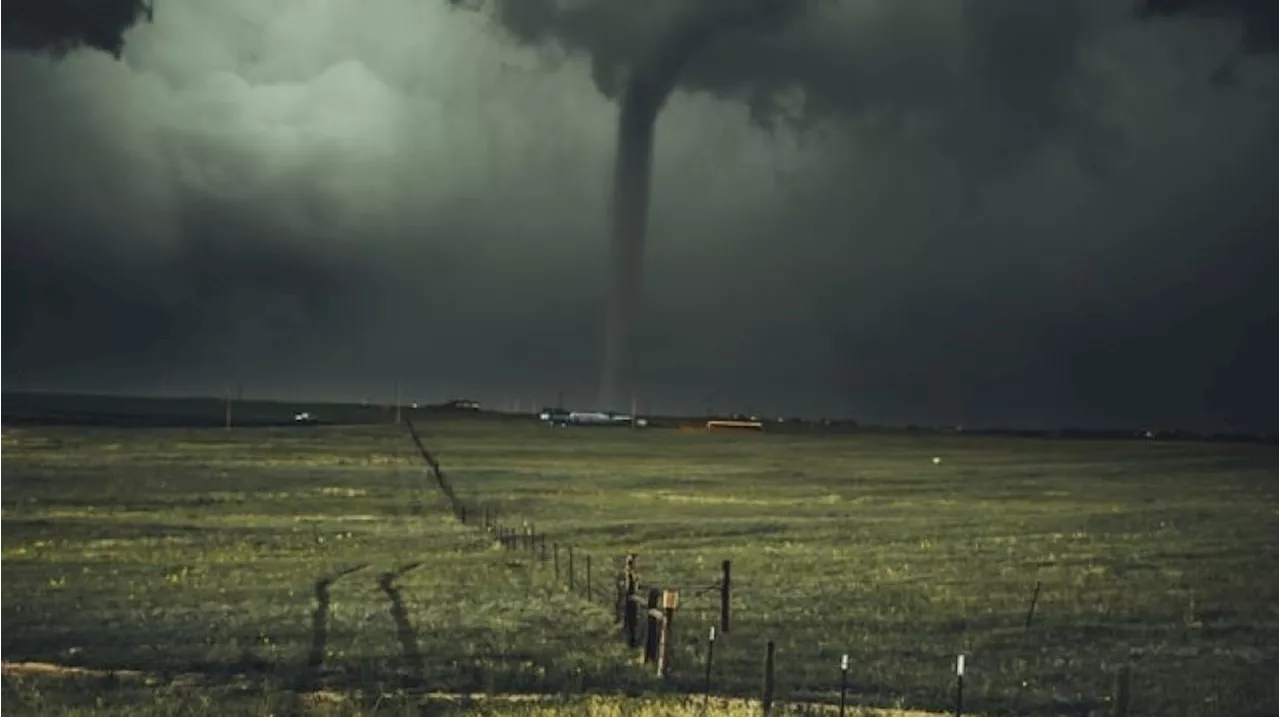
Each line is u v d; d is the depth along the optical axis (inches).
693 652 2544.3
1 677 2194.9
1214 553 4552.2
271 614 2979.8
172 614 2972.4
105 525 5403.5
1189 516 6161.4
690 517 6240.2
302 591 3408.0
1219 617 3154.5
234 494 7032.5
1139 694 2260.1
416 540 4990.2
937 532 5452.8
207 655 2436.0
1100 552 4589.1
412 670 2298.2
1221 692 2290.8
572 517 6190.9
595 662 2389.3
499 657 2432.3
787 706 2015.3
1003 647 2738.7
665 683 2229.3
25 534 5007.4
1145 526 5654.5
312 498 6884.8
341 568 4001.0
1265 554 4525.1
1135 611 3218.5
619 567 4126.5
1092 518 6102.4
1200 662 2596.0
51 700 1975.9
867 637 2810.0
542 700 2049.7
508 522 5856.3
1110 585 3693.4
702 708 1975.9
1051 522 5895.7
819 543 5032.0
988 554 4554.6
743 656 2529.5
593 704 1993.1
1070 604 3319.4
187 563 4126.5
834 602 3336.6
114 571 3875.5
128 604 3139.8
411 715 1904.5
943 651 2662.4
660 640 2444.6
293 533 5201.8
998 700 2185.0
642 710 1940.2
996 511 6683.1
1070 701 2187.5
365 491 7391.7
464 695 2105.1
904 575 3937.0
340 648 2522.1
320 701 2033.7
